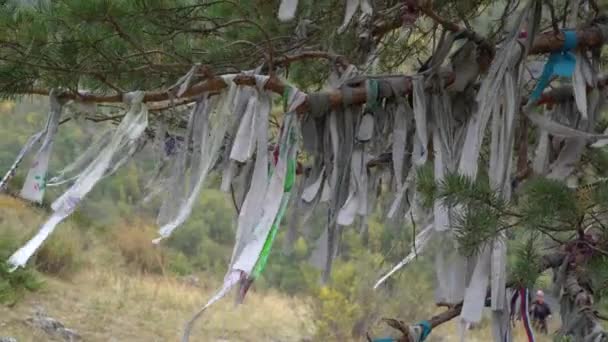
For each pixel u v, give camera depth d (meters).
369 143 3.16
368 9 2.66
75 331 10.48
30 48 3.32
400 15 3.80
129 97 3.20
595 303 3.41
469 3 3.69
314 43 4.21
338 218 3.06
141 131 3.13
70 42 3.32
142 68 3.54
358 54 4.07
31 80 3.51
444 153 3.07
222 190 3.09
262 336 12.49
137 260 15.92
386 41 4.86
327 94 3.08
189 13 3.86
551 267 3.23
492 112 3.01
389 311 12.20
